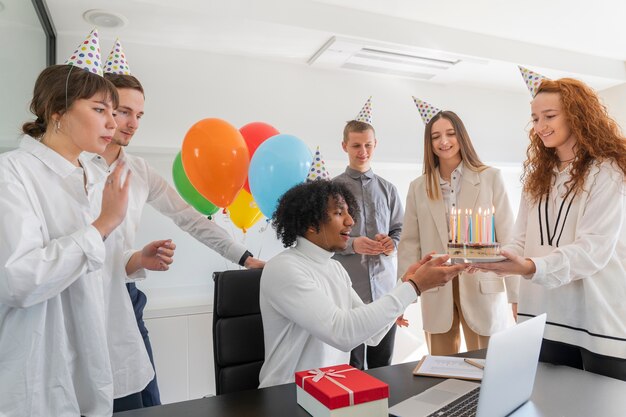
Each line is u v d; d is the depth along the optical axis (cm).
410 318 319
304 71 301
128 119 140
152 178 163
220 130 174
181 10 226
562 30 292
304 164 186
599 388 92
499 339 70
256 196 187
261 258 285
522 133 375
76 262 88
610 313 125
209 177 173
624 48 323
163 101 266
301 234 121
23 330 87
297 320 105
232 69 283
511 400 77
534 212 149
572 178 134
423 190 194
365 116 250
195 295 260
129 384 127
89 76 97
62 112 95
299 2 247
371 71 312
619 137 133
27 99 189
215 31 250
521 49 307
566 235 136
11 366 86
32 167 93
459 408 82
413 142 332
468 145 185
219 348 124
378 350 220
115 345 125
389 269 230
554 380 97
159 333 227
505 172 383
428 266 111
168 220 262
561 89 138
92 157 134
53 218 94
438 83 344
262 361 127
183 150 176
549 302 136
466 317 176
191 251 266
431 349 191
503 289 179
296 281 107
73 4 218
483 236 130
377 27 265
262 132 214
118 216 96
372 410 77
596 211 129
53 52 240
